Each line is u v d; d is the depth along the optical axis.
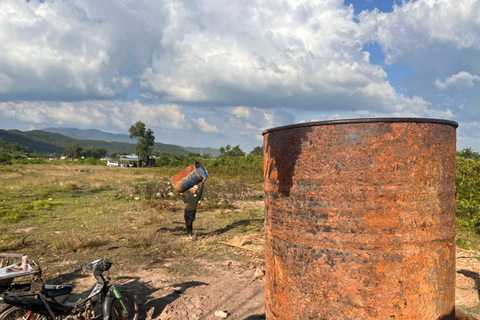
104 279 4.11
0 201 13.99
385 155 2.03
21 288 3.86
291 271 2.29
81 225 9.82
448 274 2.22
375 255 2.03
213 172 29.78
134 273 6.04
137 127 96.19
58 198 15.70
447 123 2.20
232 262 6.80
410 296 2.04
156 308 4.59
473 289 5.00
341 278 2.08
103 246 7.72
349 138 2.08
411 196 2.05
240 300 4.91
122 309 4.17
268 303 2.59
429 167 2.10
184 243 8.09
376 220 2.04
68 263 6.46
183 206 14.20
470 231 8.84
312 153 2.20
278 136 2.41
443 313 2.20
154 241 8.25
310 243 2.18
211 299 4.92
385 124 2.03
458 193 10.31
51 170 39.00
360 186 2.06
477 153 16.27
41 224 9.90
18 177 26.14
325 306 2.13
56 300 3.89
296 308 2.26
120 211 12.61
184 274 6.01
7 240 7.92
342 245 2.08
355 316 2.06
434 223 2.12
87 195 17.22
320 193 2.16
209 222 10.98
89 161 79.50
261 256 7.25
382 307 2.03
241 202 15.98
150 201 14.26
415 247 2.05
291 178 2.31
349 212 2.07
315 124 2.18
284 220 2.35
